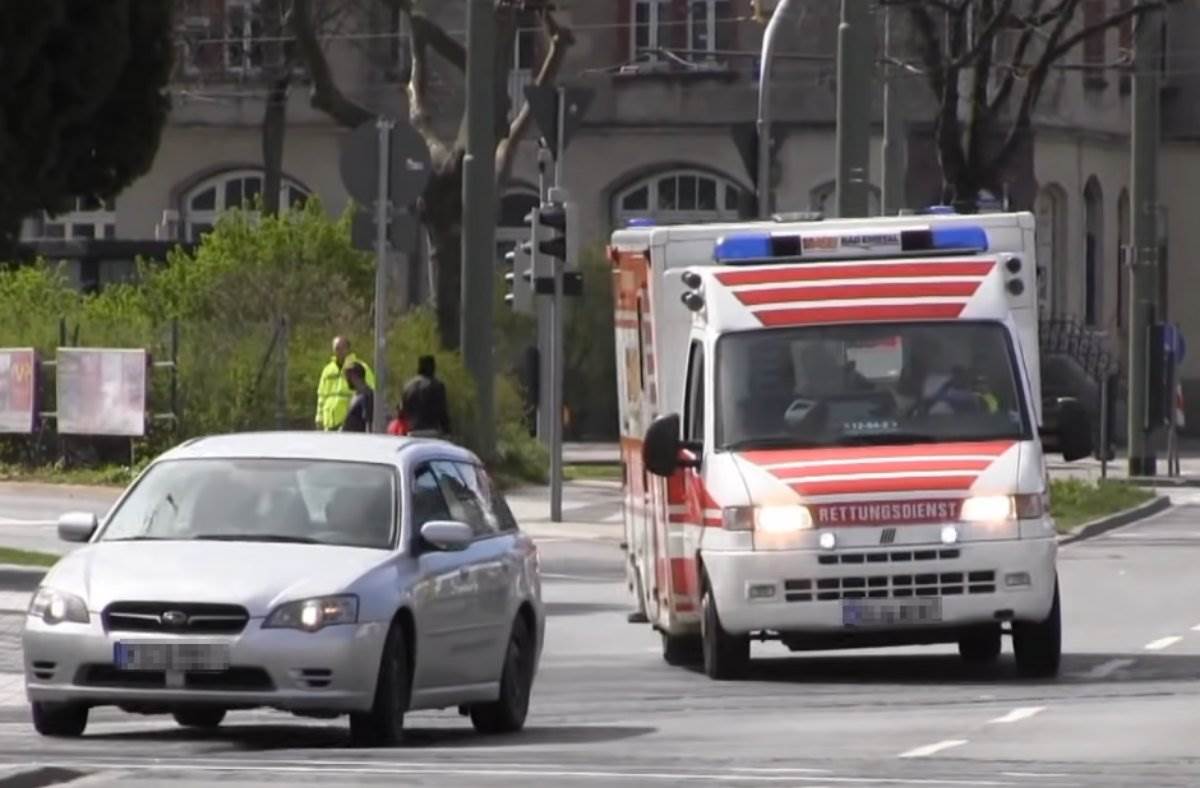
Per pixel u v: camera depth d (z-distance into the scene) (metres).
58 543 89.44
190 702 41.09
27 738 44.28
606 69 193.62
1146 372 152.00
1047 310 196.25
